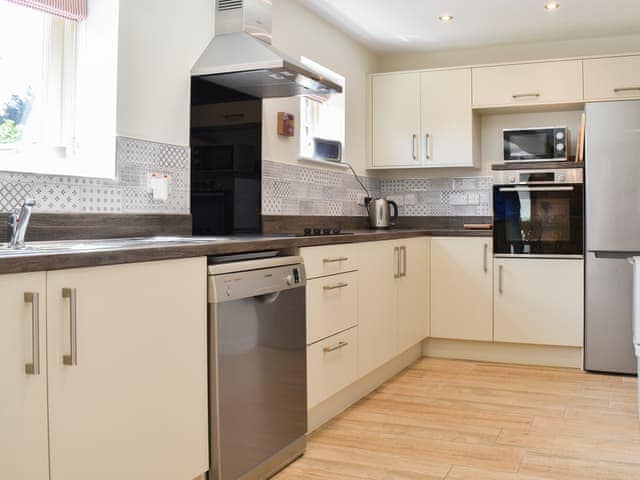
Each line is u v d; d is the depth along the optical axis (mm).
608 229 4285
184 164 3076
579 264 4418
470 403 3582
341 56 4707
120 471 1790
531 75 4707
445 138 4965
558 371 4391
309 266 2875
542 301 4512
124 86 2711
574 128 4953
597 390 3869
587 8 4219
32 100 2592
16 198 2252
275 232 3867
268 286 2449
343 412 3412
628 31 4723
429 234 4773
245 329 2324
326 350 3029
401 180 5449
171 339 1980
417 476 2541
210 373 2168
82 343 1657
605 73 4516
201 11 3182
